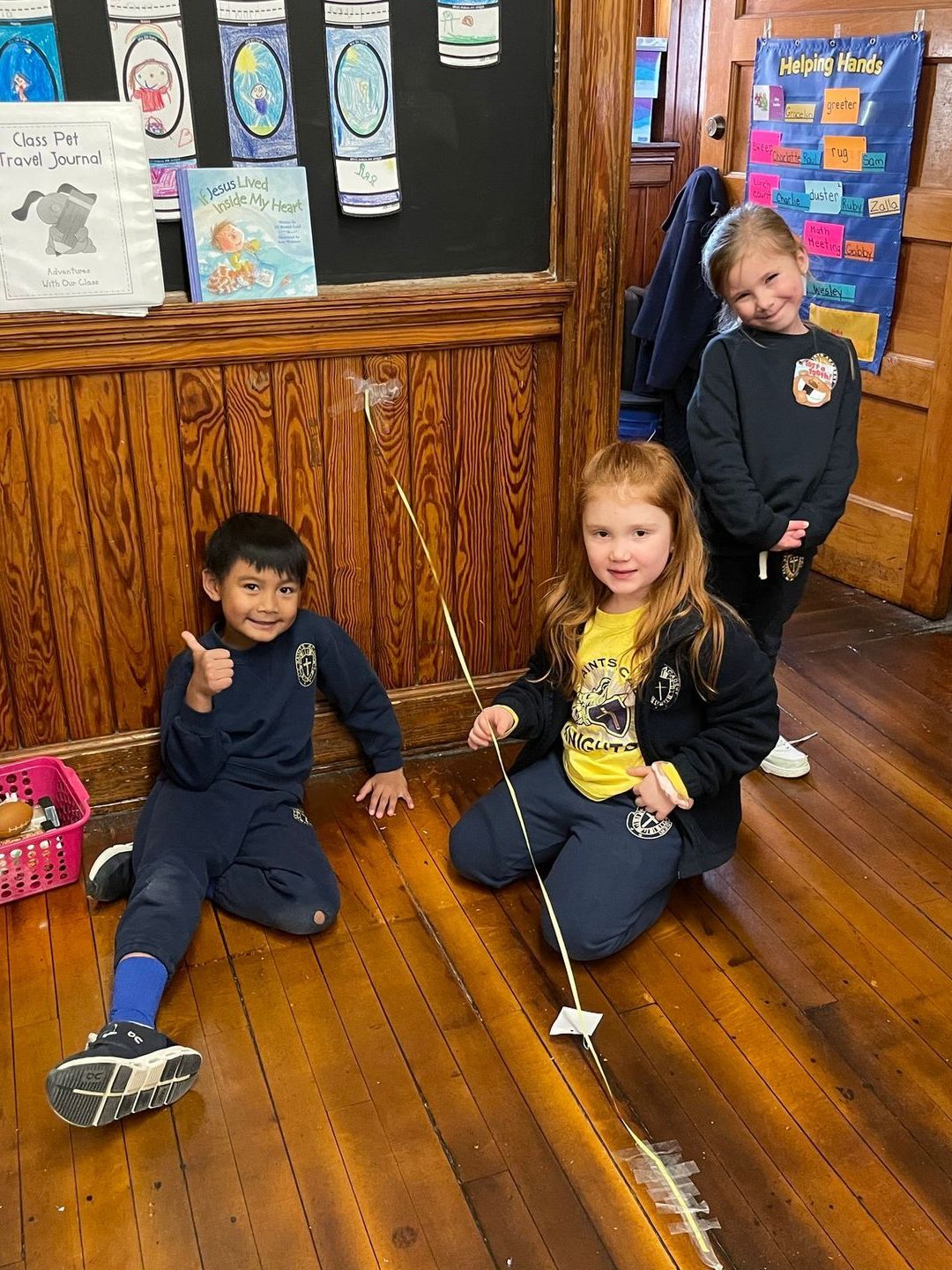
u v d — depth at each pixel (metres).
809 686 2.75
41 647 2.13
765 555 2.16
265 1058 1.66
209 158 1.96
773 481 2.12
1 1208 1.43
